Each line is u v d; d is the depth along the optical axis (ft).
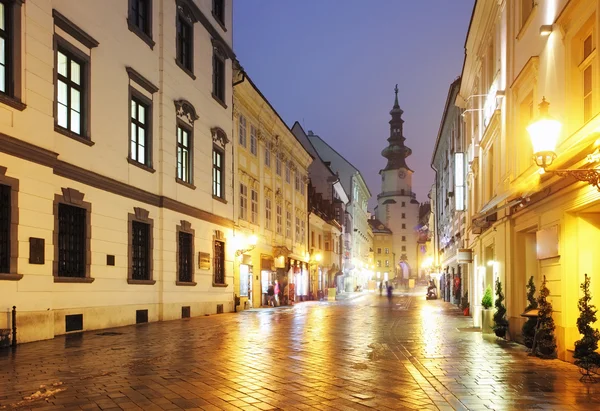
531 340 37.19
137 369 28.84
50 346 37.73
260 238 104.47
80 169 47.91
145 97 60.70
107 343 39.86
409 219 434.30
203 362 31.45
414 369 29.96
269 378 26.94
